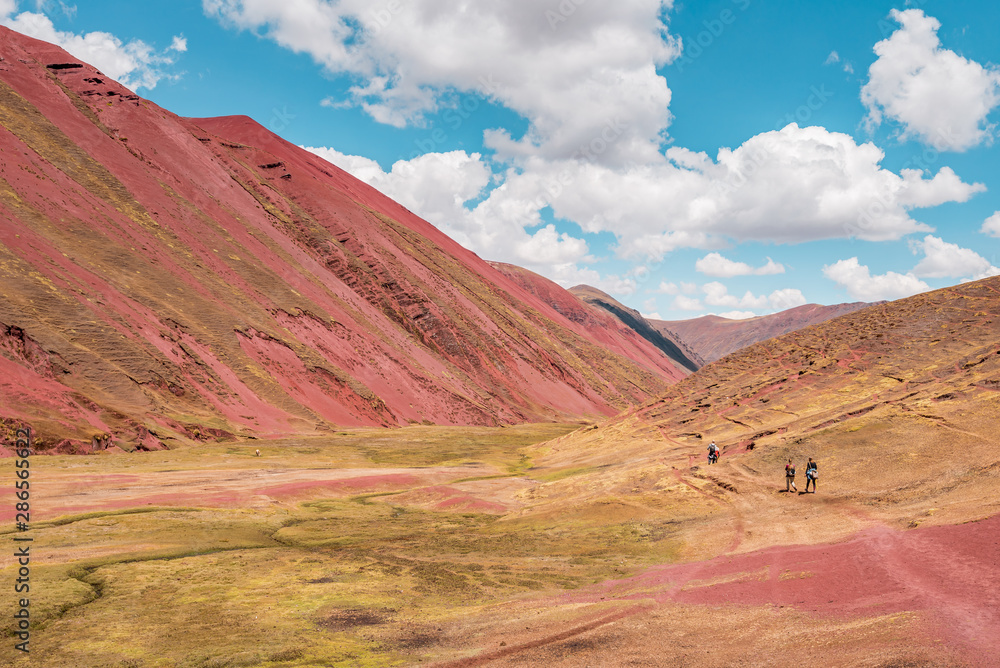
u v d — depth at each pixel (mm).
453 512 36375
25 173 77812
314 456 57719
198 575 22234
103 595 19969
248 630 16922
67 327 60281
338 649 15391
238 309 88188
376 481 45062
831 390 43156
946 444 28781
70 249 72188
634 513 30797
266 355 83812
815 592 16203
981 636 11320
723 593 17469
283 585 21297
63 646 15734
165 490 36750
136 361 62969
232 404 70750
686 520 28344
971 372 35344
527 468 54688
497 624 16859
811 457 32594
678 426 51312
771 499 28812
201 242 97750
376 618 17922
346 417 84062
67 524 28188
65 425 48062
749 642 13586
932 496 23828
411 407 100000
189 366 70500
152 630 16906
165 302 77625
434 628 16922
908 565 16594
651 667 12953
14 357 52781
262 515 33562
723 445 41062
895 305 49406
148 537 27203
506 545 27578
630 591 19016
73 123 99812
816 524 23844
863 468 29641
